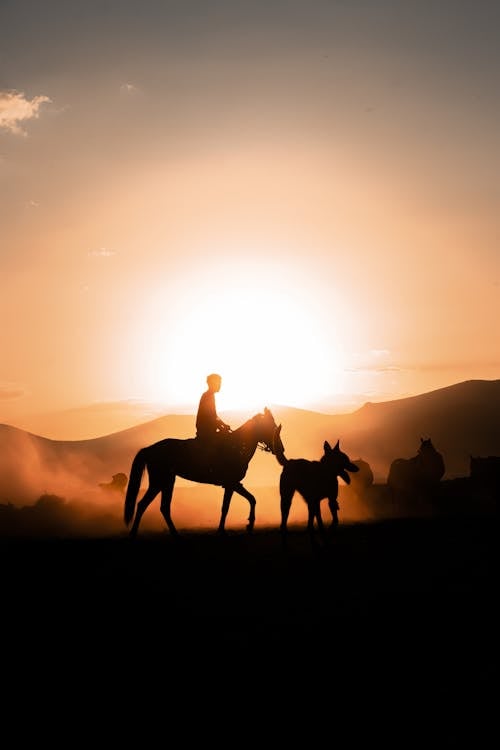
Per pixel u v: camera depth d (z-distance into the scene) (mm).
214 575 14070
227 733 6977
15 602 12375
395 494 26234
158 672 8609
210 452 18875
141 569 15070
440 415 99125
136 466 19031
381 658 8695
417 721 7031
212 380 19391
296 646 9289
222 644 9508
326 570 14094
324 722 7105
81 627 10625
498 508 24625
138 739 6922
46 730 7152
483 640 9109
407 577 13188
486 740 6590
